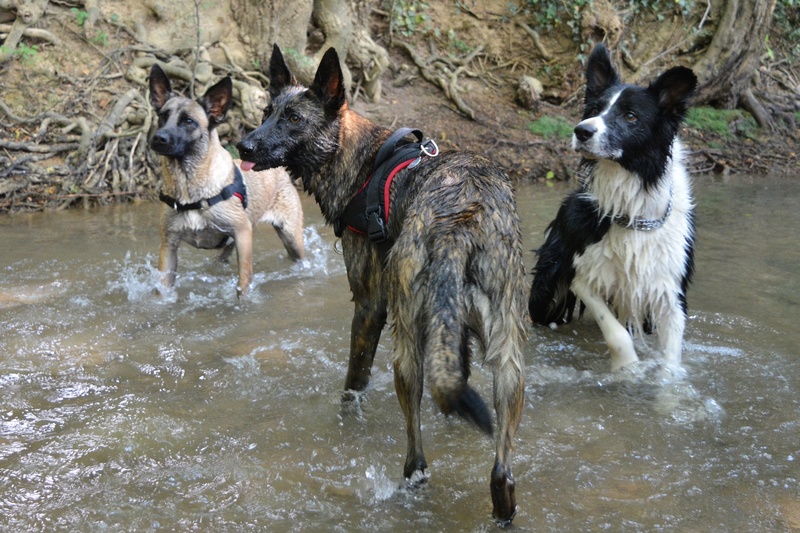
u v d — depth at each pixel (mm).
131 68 10039
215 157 5668
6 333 4812
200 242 5992
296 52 10773
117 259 6520
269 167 3748
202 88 10281
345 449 3469
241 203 5762
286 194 6461
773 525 2863
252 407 3904
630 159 4211
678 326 4410
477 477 3221
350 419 3764
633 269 4391
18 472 3219
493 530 2832
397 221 3404
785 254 6605
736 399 3982
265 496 3068
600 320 4477
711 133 12352
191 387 4141
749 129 12773
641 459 3371
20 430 3602
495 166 3234
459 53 12805
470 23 12883
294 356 4566
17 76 9547
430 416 3801
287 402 3961
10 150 8969
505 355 2820
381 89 11914
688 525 2865
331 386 4156
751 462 3334
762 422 3717
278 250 7062
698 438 3568
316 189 3750
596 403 3977
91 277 6031
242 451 3438
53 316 5148
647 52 13273
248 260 5781
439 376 2631
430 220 2893
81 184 8961
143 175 9391
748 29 12586
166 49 10477
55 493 3074
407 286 2857
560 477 3213
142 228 7652
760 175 11125
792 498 3049
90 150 9172
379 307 3666
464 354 2803
